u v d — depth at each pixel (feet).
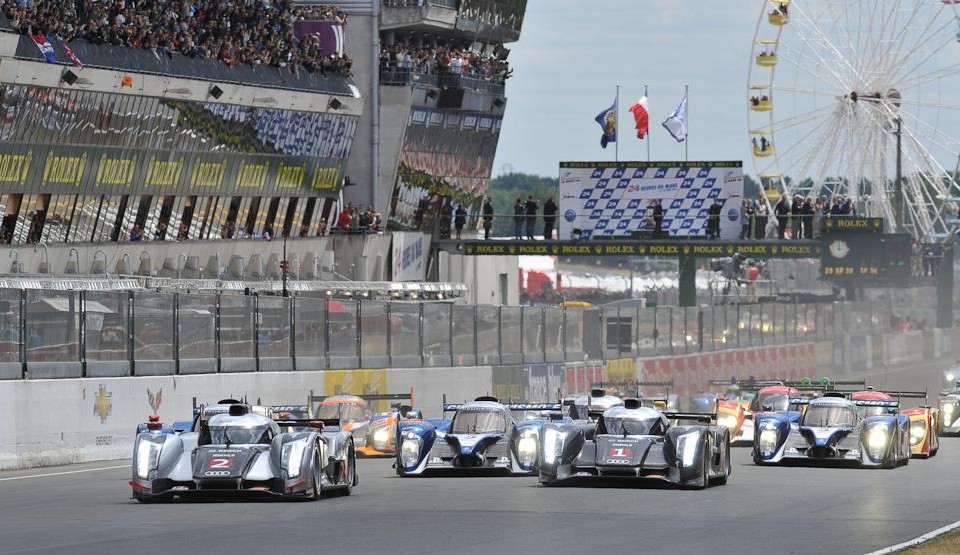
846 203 613.11
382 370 403.13
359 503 204.74
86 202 458.50
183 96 481.87
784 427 286.66
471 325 447.83
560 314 494.59
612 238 599.57
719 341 572.51
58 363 290.97
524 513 191.31
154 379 316.19
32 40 418.31
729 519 184.75
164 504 202.80
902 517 188.24
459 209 636.48
